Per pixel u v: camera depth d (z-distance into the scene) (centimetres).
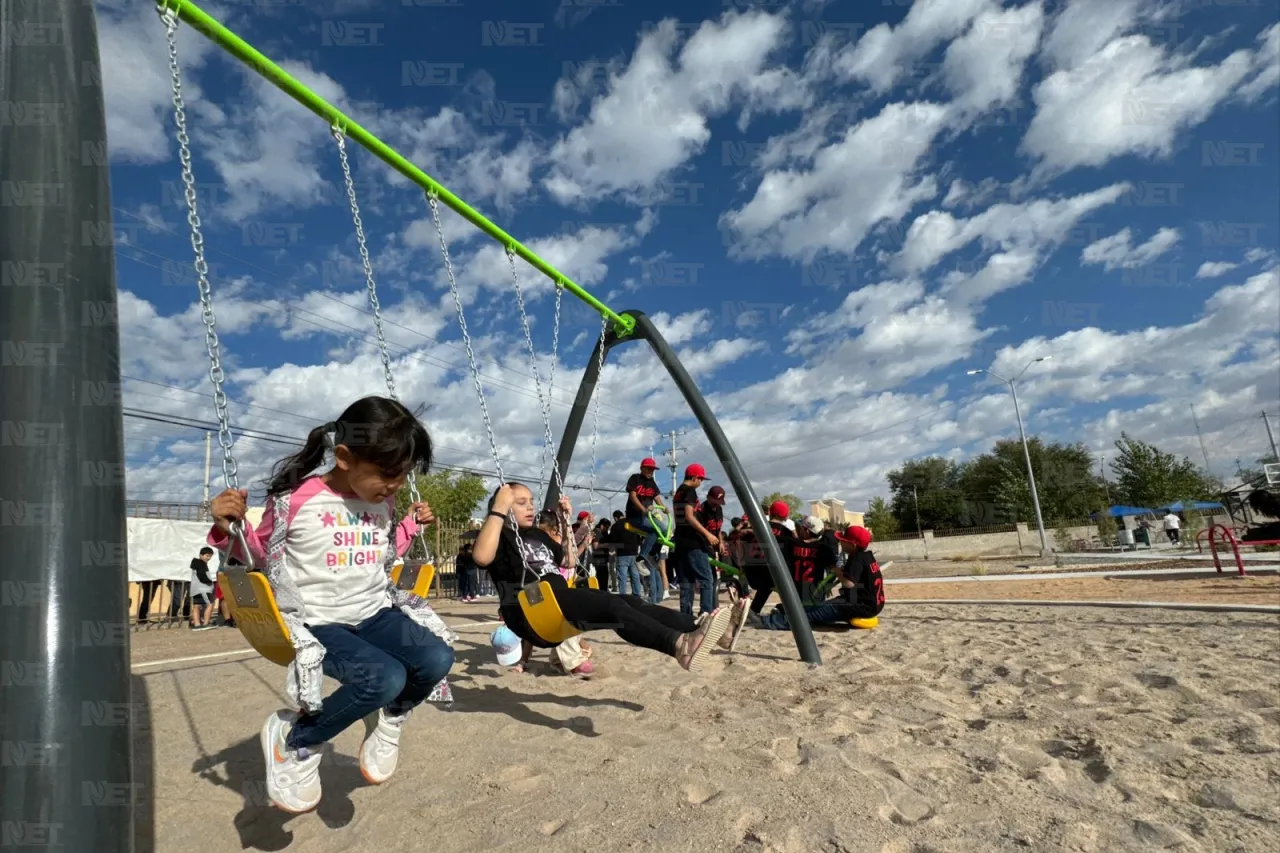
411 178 421
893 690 411
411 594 256
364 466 227
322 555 227
